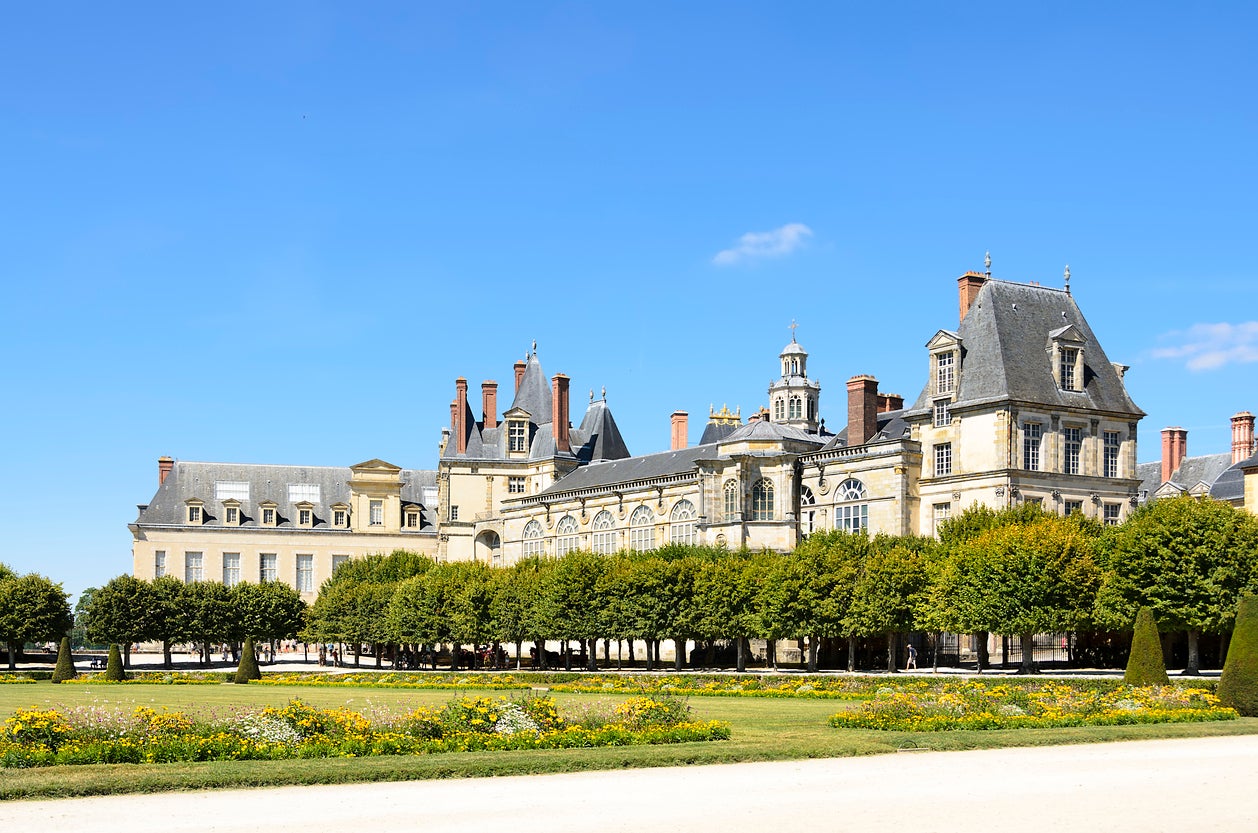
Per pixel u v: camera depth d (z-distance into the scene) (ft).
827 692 218.79
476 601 358.64
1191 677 230.89
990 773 114.11
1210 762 121.70
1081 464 326.65
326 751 123.54
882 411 379.35
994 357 323.37
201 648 493.36
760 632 296.10
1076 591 255.50
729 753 123.24
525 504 458.09
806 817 93.50
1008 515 287.48
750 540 358.64
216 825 90.48
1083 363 331.57
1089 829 89.86
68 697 236.43
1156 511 261.44
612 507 417.28
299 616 447.83
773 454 361.10
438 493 524.52
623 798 101.14
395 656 395.75
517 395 506.89
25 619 404.77
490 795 102.63
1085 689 189.47
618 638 330.54
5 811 96.02
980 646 275.18
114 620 419.74
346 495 551.59
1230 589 244.22
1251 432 397.39
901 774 113.50
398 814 94.48
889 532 336.29
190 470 541.34
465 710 136.67
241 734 126.21
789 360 465.06
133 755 119.44
